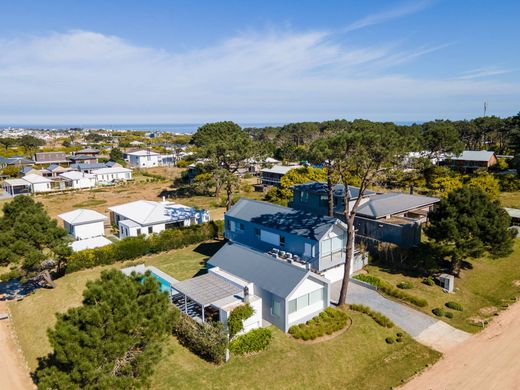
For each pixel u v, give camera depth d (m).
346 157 21.75
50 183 76.19
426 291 26.48
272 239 30.14
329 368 18.44
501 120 99.81
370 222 34.81
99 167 92.81
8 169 87.12
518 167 68.69
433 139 66.75
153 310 14.38
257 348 19.34
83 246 34.84
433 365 18.81
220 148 45.66
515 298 25.75
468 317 23.36
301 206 39.50
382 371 18.45
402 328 21.92
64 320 13.70
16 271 27.02
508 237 26.98
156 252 35.69
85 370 12.33
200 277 24.44
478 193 28.48
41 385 12.16
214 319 21.66
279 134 133.62
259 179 80.94
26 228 26.42
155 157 111.25
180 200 62.09
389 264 31.55
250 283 22.14
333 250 27.97
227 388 16.89
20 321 24.67
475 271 29.81
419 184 58.19
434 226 28.34
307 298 22.58
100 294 13.77
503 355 19.42
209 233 39.28
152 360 14.41
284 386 17.17
